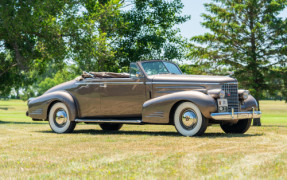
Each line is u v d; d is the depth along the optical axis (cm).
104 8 2170
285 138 689
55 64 2097
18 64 1912
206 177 333
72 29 1928
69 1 1891
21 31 1859
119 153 507
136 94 824
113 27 2233
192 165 400
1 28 1823
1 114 3962
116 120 841
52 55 1927
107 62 2347
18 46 1925
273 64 2042
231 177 331
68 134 854
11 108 6831
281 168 373
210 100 718
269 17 2002
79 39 1938
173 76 803
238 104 779
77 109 899
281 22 1956
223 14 2077
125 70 2502
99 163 428
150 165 405
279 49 1980
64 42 1911
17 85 2198
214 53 2094
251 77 1936
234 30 2017
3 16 1673
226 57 2084
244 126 838
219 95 729
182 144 598
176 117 761
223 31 2081
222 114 715
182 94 741
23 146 610
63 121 905
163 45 2462
